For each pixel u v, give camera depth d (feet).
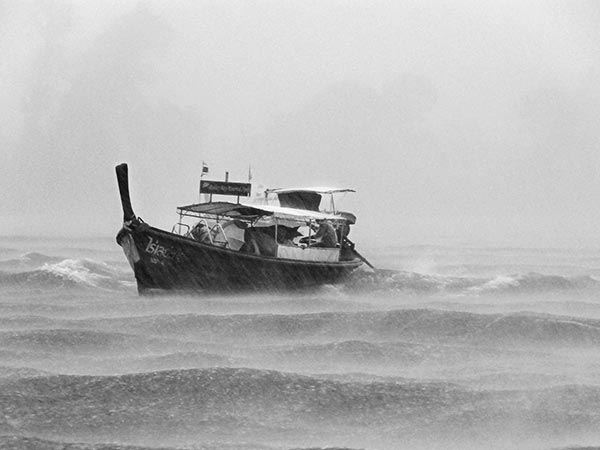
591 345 150.00
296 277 202.28
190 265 191.83
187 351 138.62
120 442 96.37
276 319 163.02
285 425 103.40
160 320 161.79
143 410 106.01
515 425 104.58
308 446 96.48
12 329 154.20
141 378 115.85
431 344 147.33
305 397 111.86
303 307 185.06
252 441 98.02
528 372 128.88
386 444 98.63
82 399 108.68
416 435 101.30
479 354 141.38
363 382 118.42
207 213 201.98
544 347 148.25
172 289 192.95
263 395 111.96
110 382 114.32
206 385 113.70
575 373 129.18
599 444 98.48
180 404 108.27
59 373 122.42
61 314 172.45
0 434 96.73
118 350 138.62
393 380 120.67
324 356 137.39
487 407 109.91
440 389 116.06
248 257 194.80
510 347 147.33
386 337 152.87
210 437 98.94
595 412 108.47
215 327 157.48
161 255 190.80
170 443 96.68
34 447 92.94
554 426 104.06
